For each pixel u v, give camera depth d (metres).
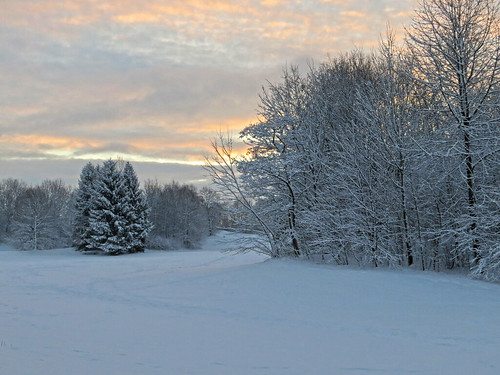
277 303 12.23
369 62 22.97
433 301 11.46
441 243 15.83
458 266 16.50
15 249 68.00
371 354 7.65
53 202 85.00
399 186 16.23
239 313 11.40
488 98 15.48
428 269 16.23
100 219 56.53
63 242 74.06
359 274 14.97
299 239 19.61
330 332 9.31
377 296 12.27
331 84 21.92
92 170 63.03
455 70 15.12
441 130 15.38
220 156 19.86
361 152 17.39
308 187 19.58
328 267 16.77
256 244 20.17
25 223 69.44
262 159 19.47
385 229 16.64
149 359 7.46
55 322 10.89
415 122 16.78
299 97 20.94
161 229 73.75
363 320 10.13
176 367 6.96
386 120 16.61
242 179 19.69
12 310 12.71
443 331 8.95
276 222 20.08
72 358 7.48
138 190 62.22
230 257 36.50
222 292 14.12
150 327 10.15
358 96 18.03
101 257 50.38
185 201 74.88
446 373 6.59
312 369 6.87
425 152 14.83
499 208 14.90
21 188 90.69
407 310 10.78
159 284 16.78
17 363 7.02
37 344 8.58
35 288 17.66
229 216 20.67
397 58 17.36
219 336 9.16
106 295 15.27
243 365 7.09
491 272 13.98
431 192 16.34
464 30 15.02
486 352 7.55
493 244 14.12
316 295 12.77
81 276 21.78
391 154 16.45
